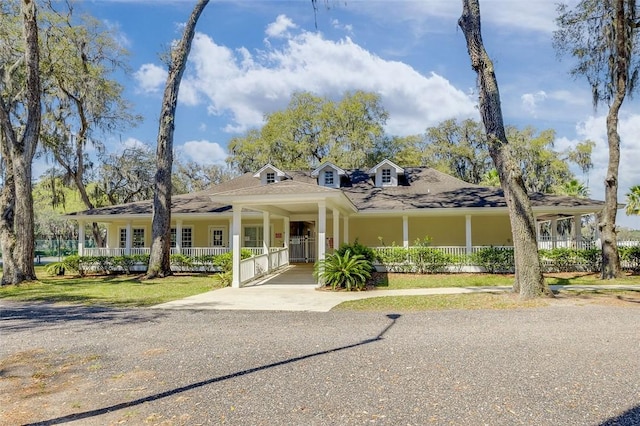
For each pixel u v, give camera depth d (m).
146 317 8.36
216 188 24.22
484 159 38.06
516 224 10.22
